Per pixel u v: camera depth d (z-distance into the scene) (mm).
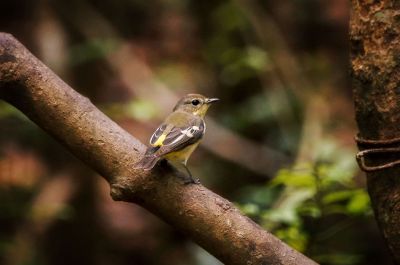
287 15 15656
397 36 4266
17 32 14172
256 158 13398
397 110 4266
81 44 13852
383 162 4363
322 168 6598
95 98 13273
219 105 15133
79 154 4473
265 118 14156
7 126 12555
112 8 15617
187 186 4340
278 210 6441
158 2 16203
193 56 15617
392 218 4344
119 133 4473
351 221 7363
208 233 4254
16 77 4410
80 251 12078
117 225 12898
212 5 15820
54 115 4449
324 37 15570
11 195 12281
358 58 4438
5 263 11555
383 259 12156
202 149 14289
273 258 4168
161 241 13133
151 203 4363
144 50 15445
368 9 4352
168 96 13648
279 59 14086
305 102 13664
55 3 13844
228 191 13906
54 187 12180
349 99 14273
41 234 11938
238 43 15477
